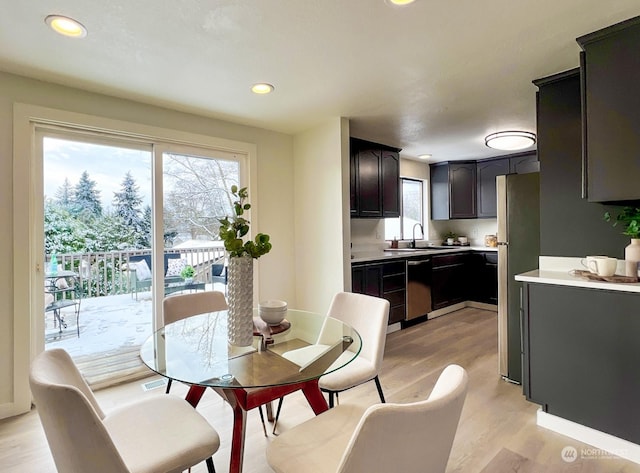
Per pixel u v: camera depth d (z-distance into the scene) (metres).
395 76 2.30
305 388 1.56
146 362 1.49
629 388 1.72
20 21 1.65
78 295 2.53
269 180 3.47
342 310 2.23
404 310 4.07
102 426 0.90
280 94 2.58
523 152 4.69
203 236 3.10
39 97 2.28
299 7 1.56
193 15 1.62
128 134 2.65
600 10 1.61
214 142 3.09
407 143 4.14
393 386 2.59
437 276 4.56
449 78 2.33
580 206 2.16
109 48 1.91
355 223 4.50
